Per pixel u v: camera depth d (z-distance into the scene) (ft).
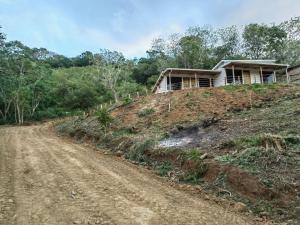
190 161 48.55
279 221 29.71
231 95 89.10
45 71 233.55
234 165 41.09
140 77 252.42
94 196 36.81
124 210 32.09
